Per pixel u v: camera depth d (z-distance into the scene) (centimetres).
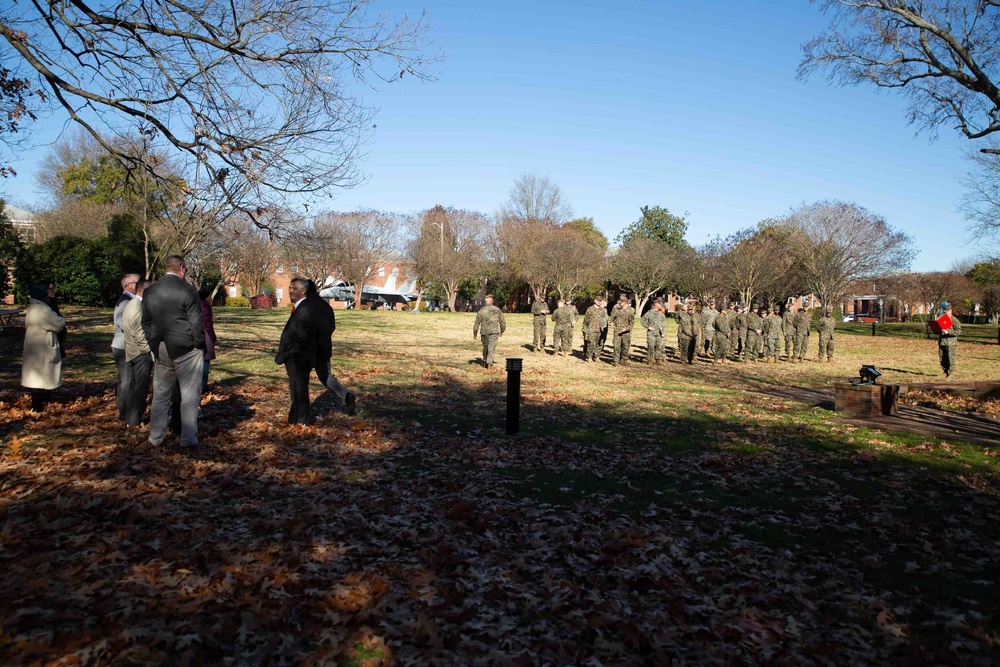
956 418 1168
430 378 1510
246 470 679
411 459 772
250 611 376
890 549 527
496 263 5800
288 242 1694
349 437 859
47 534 480
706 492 676
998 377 1950
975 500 660
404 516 565
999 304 5900
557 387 1484
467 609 399
